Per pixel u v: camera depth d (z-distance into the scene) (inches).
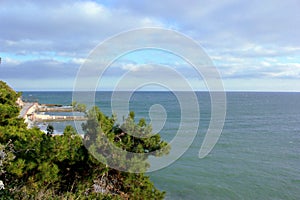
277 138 1368.1
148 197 260.4
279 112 2876.5
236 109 3255.4
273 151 1073.5
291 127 1774.1
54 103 3390.7
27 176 210.5
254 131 1595.7
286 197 639.8
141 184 259.1
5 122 344.8
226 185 706.2
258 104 4212.6
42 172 205.3
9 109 348.5
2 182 198.5
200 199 633.6
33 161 208.2
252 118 2306.8
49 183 214.4
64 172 235.0
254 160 935.0
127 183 250.7
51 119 1782.7
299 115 2576.3
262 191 673.0
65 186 229.8
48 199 192.7
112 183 260.7
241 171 813.2
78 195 214.8
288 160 940.0
